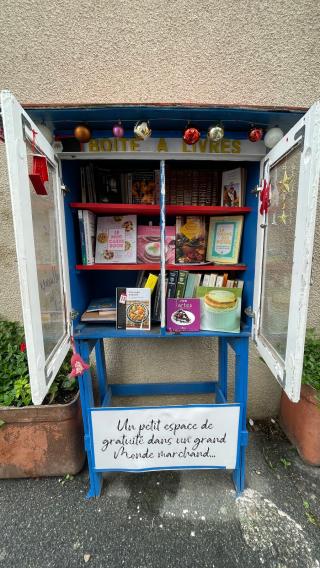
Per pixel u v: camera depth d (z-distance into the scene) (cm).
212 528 113
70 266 113
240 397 119
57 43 129
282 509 121
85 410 118
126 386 160
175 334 112
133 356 165
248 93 136
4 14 126
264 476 136
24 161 69
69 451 132
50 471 134
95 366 170
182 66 132
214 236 130
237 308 113
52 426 128
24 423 127
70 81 133
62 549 106
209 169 132
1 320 160
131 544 107
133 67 132
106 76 132
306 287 80
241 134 101
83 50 130
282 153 88
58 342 98
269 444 157
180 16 127
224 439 119
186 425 117
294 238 87
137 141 99
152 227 128
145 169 133
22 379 135
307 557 103
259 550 105
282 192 93
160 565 101
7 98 62
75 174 120
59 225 99
